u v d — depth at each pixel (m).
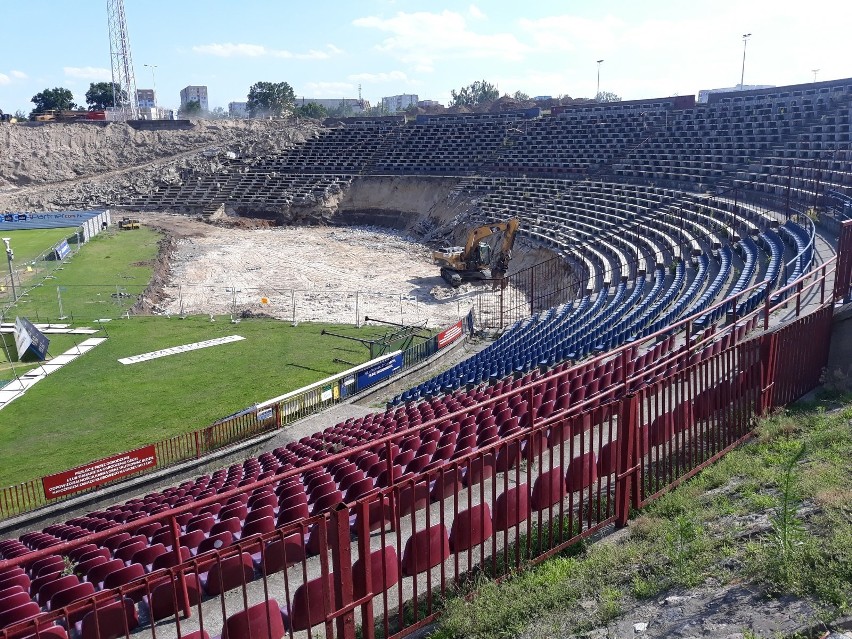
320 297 52.00
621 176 71.31
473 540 8.91
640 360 17.86
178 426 27.70
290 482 14.03
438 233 78.00
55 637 7.86
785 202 47.06
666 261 44.62
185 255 69.12
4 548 15.17
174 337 41.03
